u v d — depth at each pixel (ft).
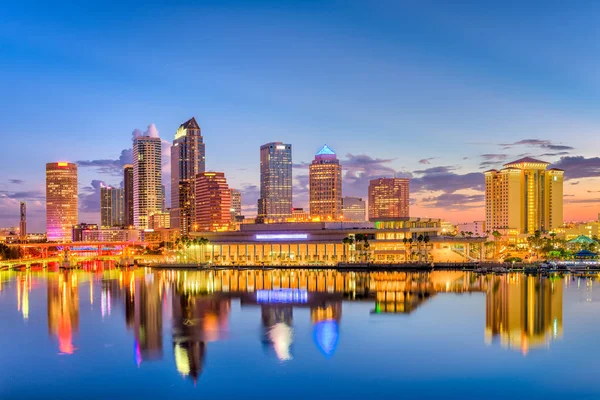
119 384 301.22
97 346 384.06
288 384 299.17
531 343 382.22
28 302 626.64
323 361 340.39
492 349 366.43
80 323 474.49
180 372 321.11
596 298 596.70
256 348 372.79
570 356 348.59
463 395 282.97
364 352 360.28
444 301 578.25
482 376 311.06
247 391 288.92
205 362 340.39
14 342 399.03
